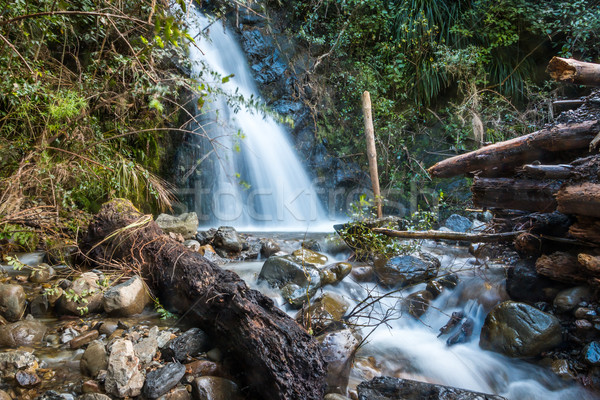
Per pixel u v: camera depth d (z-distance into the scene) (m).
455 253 4.56
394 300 3.42
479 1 7.70
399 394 2.11
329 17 8.31
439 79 8.21
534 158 3.09
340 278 3.57
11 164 3.40
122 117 4.53
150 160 5.36
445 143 8.07
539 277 2.90
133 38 4.34
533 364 2.55
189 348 2.22
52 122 3.55
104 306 2.58
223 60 7.00
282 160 7.44
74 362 2.10
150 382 1.92
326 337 2.35
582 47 7.04
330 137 8.05
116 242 3.12
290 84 7.82
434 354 2.80
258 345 1.98
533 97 7.34
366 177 8.16
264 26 7.65
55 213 3.37
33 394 1.83
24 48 3.57
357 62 7.96
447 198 7.44
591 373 2.35
